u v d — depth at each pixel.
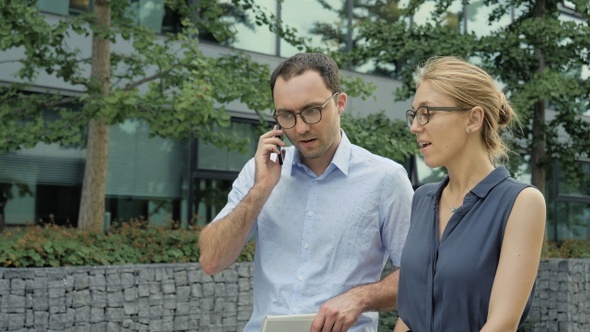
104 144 8.85
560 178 16.92
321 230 2.93
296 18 13.02
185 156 11.71
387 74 14.36
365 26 11.95
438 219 2.27
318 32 13.30
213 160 11.99
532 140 12.80
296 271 2.93
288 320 2.59
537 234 2.10
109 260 8.09
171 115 8.18
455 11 15.17
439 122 2.20
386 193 2.93
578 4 12.13
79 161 10.80
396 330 2.41
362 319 2.90
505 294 2.06
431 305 2.18
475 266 2.11
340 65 10.82
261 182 2.86
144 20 11.40
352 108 13.68
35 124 8.48
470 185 2.23
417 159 14.73
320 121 2.72
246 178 3.10
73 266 7.72
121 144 11.10
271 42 12.66
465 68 2.22
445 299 2.14
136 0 11.31
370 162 2.97
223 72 8.45
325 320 2.66
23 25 7.91
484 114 2.22
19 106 8.84
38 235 8.05
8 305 7.20
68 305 7.52
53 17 10.58
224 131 12.04
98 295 7.71
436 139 2.21
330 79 2.75
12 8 7.72
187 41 8.53
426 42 11.63
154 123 8.14
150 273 8.08
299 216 2.96
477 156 2.23
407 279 2.26
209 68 8.21
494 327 2.04
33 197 10.41
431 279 2.19
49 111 10.37
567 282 11.02
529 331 10.77
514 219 2.11
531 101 11.44
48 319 7.39
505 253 2.10
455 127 2.20
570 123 13.09
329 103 2.74
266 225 3.00
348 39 13.70
